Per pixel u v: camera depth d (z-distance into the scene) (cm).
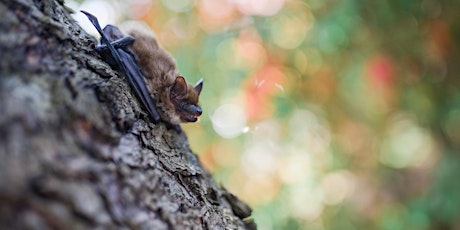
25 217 212
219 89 1184
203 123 1209
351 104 1341
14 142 224
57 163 237
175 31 1207
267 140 1288
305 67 1215
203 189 388
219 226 378
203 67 1203
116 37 444
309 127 1348
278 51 1164
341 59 1212
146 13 1192
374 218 1462
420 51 1218
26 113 237
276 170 1362
